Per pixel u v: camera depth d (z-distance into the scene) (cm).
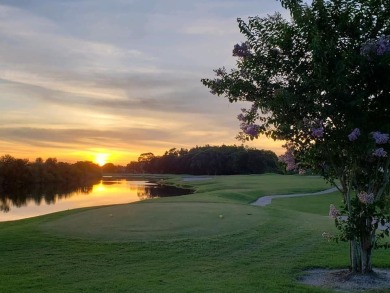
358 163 743
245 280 793
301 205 2766
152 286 747
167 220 1435
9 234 1227
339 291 729
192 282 776
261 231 1284
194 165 12250
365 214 755
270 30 782
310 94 720
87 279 799
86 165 11712
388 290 726
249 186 4619
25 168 7994
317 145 758
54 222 1452
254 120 807
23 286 746
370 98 760
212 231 1258
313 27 713
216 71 835
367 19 742
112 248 1055
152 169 16525
